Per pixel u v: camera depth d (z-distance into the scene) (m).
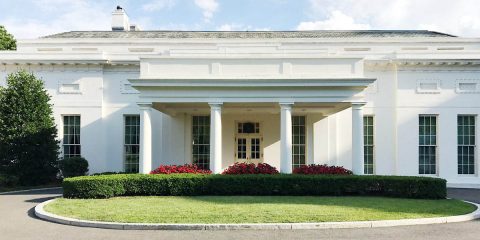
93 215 13.55
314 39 29.39
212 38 30.55
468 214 13.90
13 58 27.67
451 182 27.05
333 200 16.91
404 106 27.47
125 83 28.34
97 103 28.08
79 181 18.05
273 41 29.34
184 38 30.67
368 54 27.75
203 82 21.41
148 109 21.67
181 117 27.77
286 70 21.94
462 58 26.92
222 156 27.72
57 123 28.03
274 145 27.73
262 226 11.96
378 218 12.90
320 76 21.81
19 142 24.52
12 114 24.72
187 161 27.66
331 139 27.47
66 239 10.88
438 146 27.41
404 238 10.90
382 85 27.73
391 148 27.56
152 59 22.05
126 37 32.16
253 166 20.98
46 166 25.28
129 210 14.40
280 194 18.86
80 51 29.97
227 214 13.45
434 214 13.78
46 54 27.95
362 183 18.91
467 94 27.38
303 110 26.28
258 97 21.69
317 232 11.57
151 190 18.77
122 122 28.19
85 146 27.98
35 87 25.55
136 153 28.27
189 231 11.73
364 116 27.89
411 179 18.33
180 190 18.80
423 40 29.30
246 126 28.00
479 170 27.12
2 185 23.83
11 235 11.41
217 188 18.88
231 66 22.09
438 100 27.45
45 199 18.94
